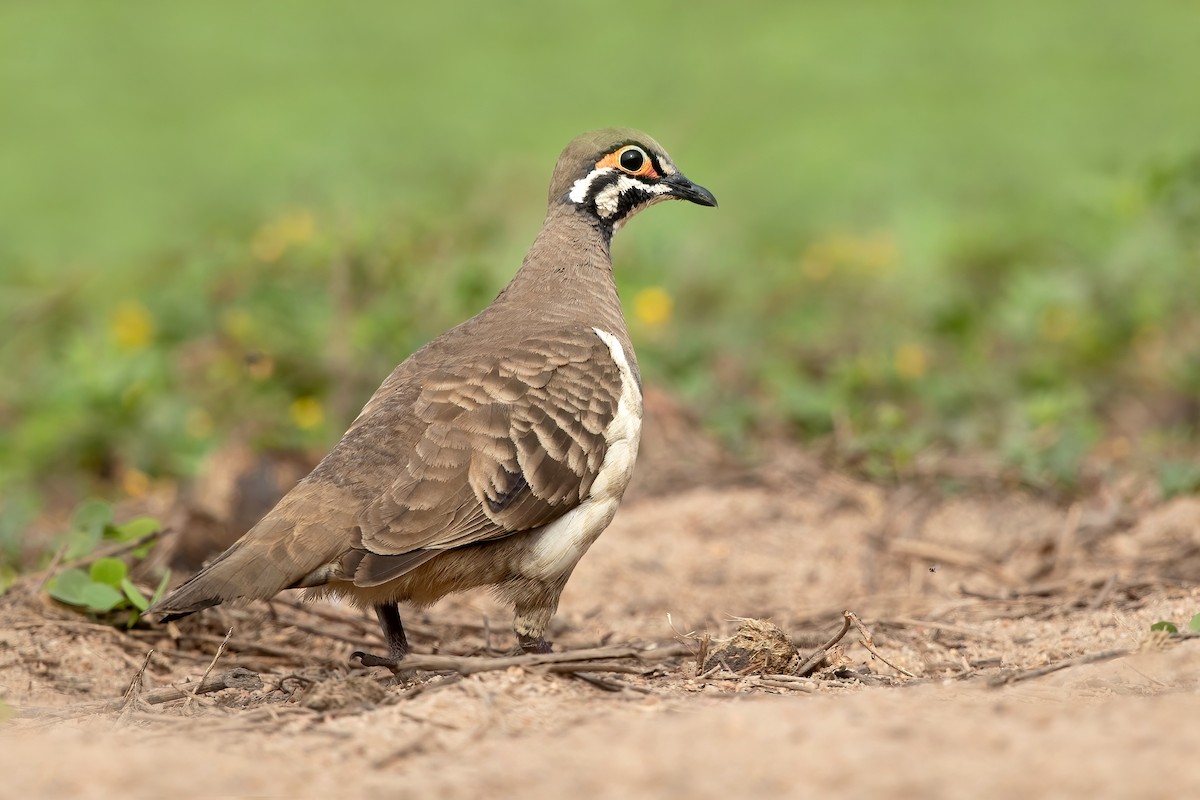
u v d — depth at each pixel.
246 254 17.66
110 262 20.70
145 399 15.45
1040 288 17.16
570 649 10.30
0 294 19.27
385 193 19.50
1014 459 13.73
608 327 9.69
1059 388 15.98
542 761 6.76
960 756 6.53
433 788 6.51
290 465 13.52
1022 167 24.42
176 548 11.46
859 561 12.42
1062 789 6.13
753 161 25.70
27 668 9.27
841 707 7.26
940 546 12.61
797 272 19.48
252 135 27.69
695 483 14.07
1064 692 7.64
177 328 17.08
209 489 12.96
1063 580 11.20
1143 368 16.73
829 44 32.12
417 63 32.16
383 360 15.90
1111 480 13.51
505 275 17.64
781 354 17.34
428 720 7.47
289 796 6.50
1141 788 6.09
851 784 6.28
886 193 23.97
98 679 9.24
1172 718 6.84
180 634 9.80
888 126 27.34
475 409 8.62
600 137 10.34
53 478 15.20
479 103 29.17
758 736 6.85
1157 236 17.47
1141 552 11.83
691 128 26.44
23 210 24.22
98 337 17.12
